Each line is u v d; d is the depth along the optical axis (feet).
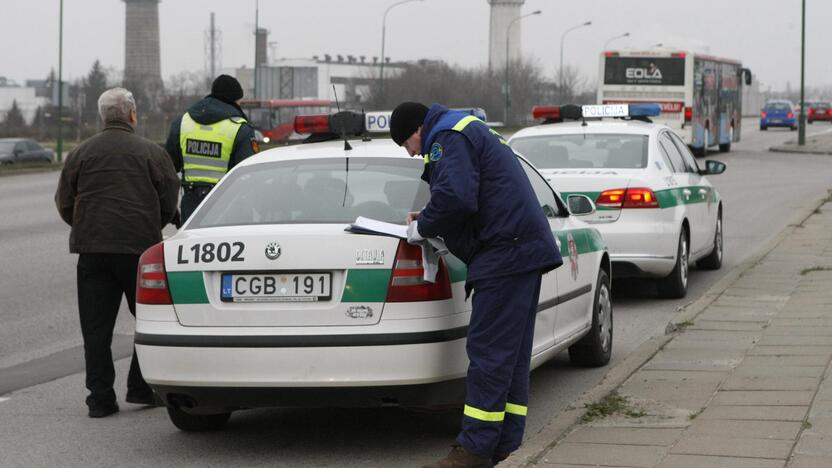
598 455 26.66
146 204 35.50
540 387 38.09
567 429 29.07
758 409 30.37
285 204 31.27
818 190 130.00
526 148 57.82
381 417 34.32
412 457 30.04
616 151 56.85
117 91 35.88
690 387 33.40
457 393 29.09
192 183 41.60
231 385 28.35
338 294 28.19
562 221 37.35
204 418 32.78
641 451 26.84
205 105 41.52
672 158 59.72
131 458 30.42
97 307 35.22
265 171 32.91
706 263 67.41
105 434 33.04
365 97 478.59
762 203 114.21
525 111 482.28
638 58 181.68
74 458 30.45
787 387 32.81
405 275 28.14
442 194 25.81
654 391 33.04
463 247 26.89
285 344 27.94
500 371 26.61
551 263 26.71
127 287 35.63
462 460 26.66
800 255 68.23
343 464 29.53
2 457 30.55
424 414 34.53
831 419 28.91
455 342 28.68
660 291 57.00
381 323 28.02
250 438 32.35
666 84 181.06
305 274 28.32
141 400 36.09
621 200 54.03
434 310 28.25
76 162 35.24
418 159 32.81
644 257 53.93
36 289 62.69
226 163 41.22
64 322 52.75
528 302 26.73
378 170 32.30
